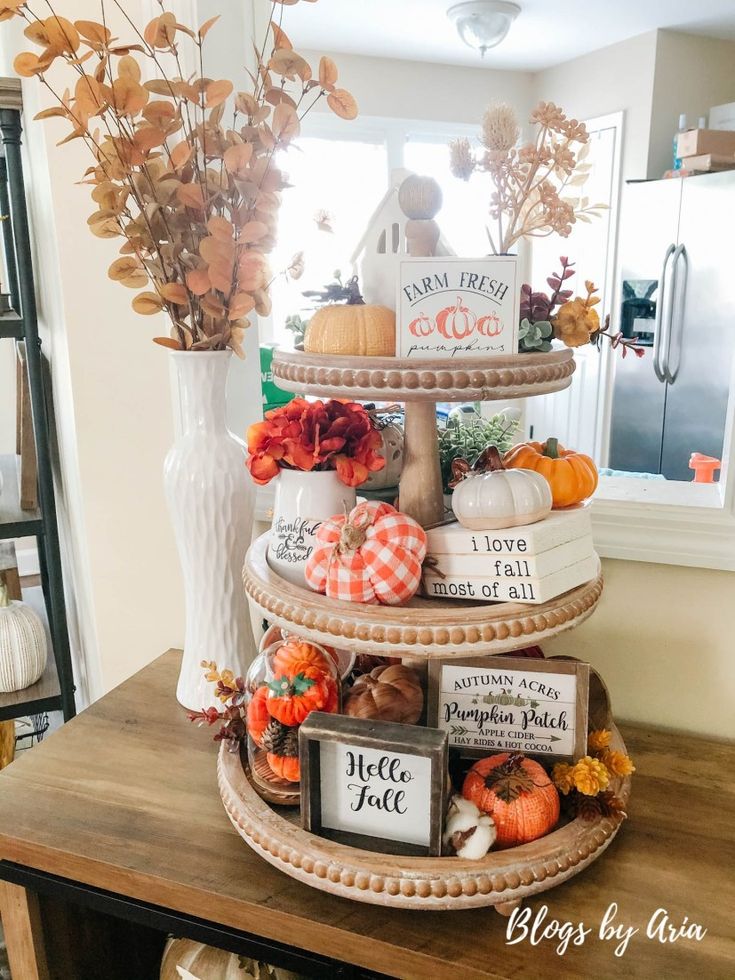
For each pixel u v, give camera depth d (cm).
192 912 91
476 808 86
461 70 425
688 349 344
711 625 120
